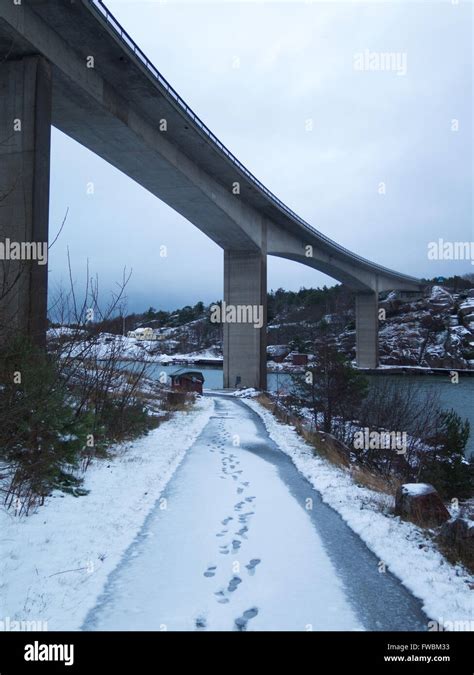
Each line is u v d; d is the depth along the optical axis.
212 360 87.94
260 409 27.12
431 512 7.59
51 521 6.71
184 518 7.45
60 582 5.09
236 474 10.64
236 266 46.38
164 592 5.05
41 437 7.77
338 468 11.72
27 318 13.40
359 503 8.57
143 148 27.22
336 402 22.52
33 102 17.33
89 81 21.19
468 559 6.00
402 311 109.88
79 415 10.61
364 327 88.25
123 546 6.22
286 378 57.44
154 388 28.92
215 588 5.17
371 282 86.50
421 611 4.80
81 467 9.62
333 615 4.70
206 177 34.69
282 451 13.84
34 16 17.39
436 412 20.53
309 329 80.81
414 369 78.69
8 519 6.52
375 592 5.19
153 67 22.72
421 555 6.18
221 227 40.72
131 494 8.45
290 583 5.34
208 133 29.69
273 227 49.31
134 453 12.15
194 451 13.30
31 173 17.03
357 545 6.57
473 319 96.31
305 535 6.89
